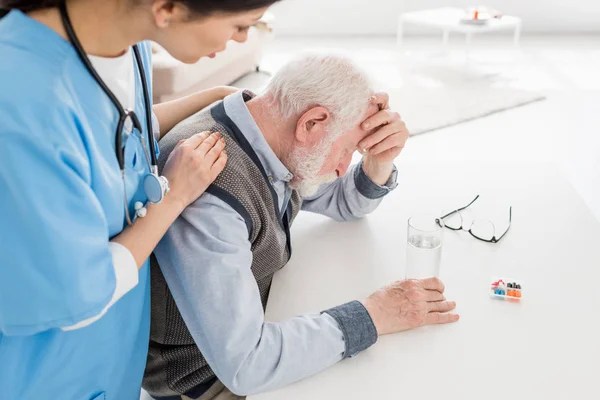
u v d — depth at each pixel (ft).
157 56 10.68
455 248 4.24
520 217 4.59
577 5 17.54
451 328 3.52
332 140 3.59
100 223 2.56
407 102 12.57
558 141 10.76
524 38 17.38
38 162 2.31
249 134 3.57
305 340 3.27
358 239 4.42
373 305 3.51
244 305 3.24
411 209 4.76
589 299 3.73
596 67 14.64
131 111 2.91
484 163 5.44
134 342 3.48
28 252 2.36
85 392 3.19
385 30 18.08
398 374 3.23
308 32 18.13
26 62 2.40
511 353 3.34
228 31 2.62
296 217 4.76
